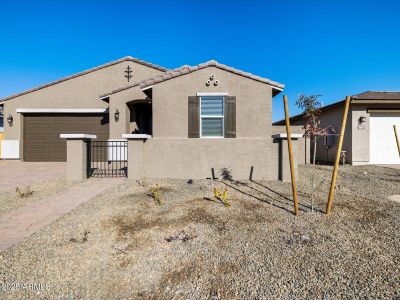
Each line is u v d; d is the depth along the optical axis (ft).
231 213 14.55
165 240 11.00
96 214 14.03
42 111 43.91
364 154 38.70
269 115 28.25
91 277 8.43
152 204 16.21
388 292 7.53
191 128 28.19
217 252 10.01
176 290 7.82
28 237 11.31
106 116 44.47
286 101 14.87
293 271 8.65
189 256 9.73
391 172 30.99
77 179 24.77
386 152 39.50
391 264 9.08
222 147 25.76
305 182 24.14
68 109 43.78
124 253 9.91
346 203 16.81
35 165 39.22
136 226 12.46
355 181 24.93
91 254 9.81
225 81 28.43
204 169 25.81
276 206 16.10
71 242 10.75
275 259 9.44
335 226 12.74
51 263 9.16
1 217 14.08
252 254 9.84
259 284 7.98
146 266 9.09
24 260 9.34
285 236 11.48
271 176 25.32
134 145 25.64
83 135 24.67
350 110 39.06
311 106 29.89
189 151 25.93
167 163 26.00
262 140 25.44
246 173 25.53
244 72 28.22
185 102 28.32
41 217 14.02
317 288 7.74
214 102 28.40
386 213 14.78
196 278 8.39
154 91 28.37
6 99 44.55
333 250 10.14
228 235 11.56
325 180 25.41
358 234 11.73
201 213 14.46
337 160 14.47
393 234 11.73
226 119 28.14
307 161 40.57
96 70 45.44
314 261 9.28
